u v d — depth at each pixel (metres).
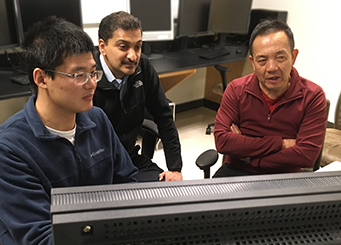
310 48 3.84
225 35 4.24
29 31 0.99
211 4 3.74
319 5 3.64
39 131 1.02
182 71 3.28
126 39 1.64
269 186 0.64
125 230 0.55
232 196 0.60
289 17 3.95
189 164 3.13
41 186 1.00
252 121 1.78
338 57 3.62
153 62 3.33
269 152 1.68
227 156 1.95
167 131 2.00
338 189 0.64
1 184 0.93
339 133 2.54
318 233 0.63
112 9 3.26
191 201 0.58
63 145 1.08
